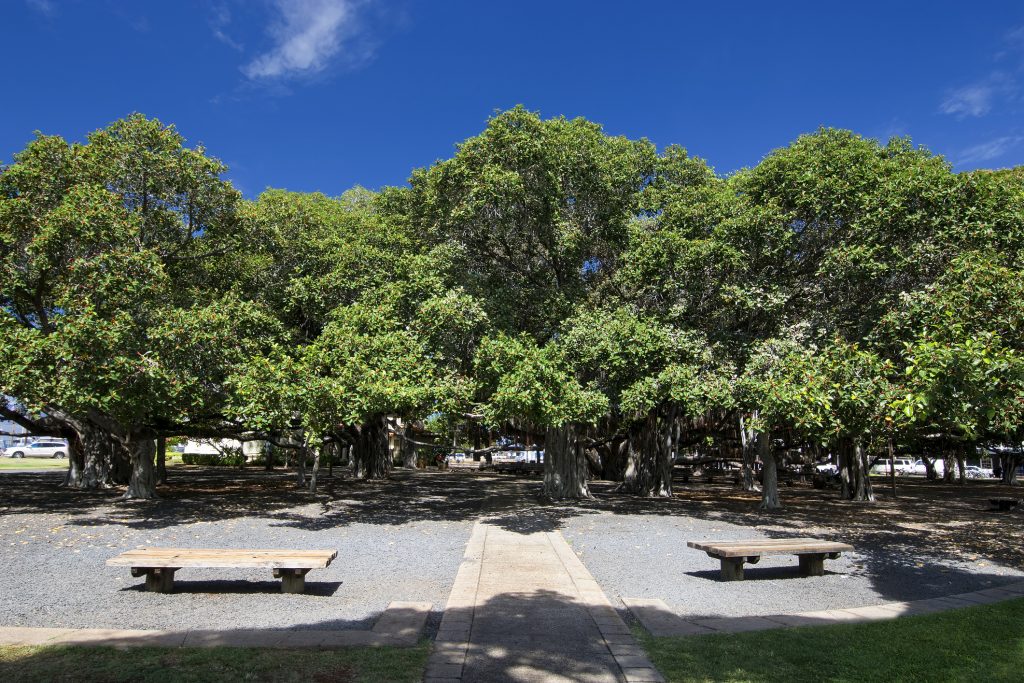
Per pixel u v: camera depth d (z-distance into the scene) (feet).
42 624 18.93
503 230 56.29
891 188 45.47
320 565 22.21
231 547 33.96
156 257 45.32
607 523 45.44
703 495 77.05
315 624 19.01
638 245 54.60
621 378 52.26
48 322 47.42
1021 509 58.18
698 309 55.72
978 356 21.16
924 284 41.57
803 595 23.89
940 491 85.05
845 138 57.62
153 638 16.81
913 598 23.62
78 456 70.74
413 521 45.78
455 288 51.16
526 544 34.65
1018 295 27.20
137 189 51.11
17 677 13.71
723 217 52.13
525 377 40.29
